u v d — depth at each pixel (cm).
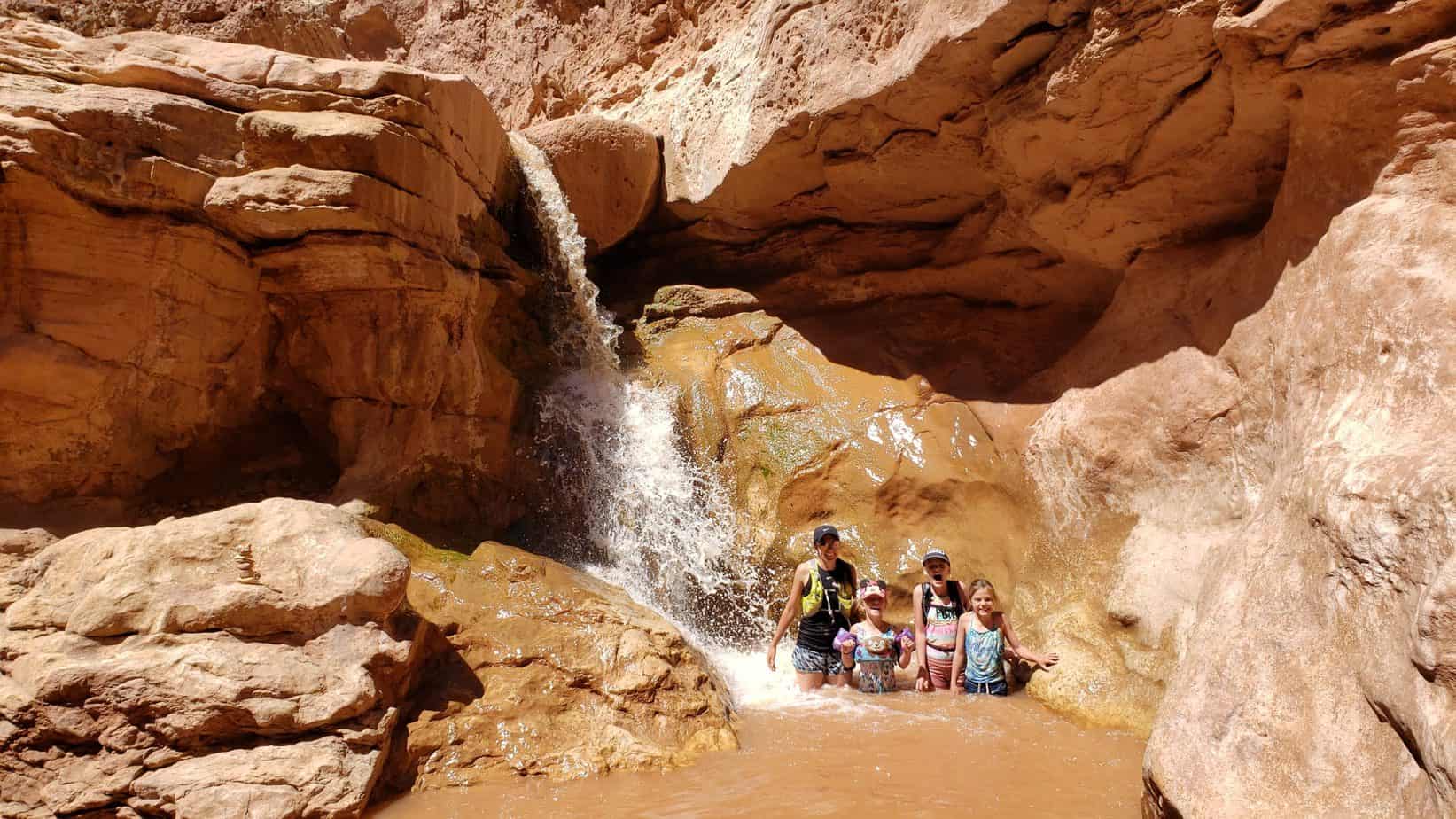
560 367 712
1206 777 312
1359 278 407
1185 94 513
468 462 587
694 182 815
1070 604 562
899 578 625
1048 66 543
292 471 551
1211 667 349
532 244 747
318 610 394
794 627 631
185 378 507
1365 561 311
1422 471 306
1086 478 593
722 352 757
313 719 367
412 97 535
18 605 388
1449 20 397
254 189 482
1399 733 269
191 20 988
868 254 802
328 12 1222
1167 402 559
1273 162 528
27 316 461
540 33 1184
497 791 385
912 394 714
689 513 671
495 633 463
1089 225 619
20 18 559
